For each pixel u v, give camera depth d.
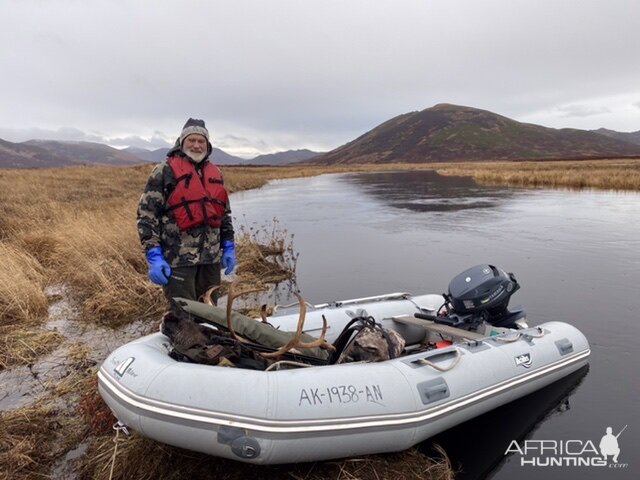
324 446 2.75
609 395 4.01
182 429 2.69
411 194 24.36
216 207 3.79
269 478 2.86
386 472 2.93
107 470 2.95
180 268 3.70
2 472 2.97
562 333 4.31
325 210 17.97
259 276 8.16
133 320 5.91
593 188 25.50
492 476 3.07
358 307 4.86
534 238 11.16
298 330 3.16
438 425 3.12
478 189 26.39
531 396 4.00
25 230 10.10
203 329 3.25
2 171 30.34
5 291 6.05
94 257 7.79
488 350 3.69
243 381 2.75
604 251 9.63
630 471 3.13
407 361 3.27
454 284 4.48
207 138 3.74
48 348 5.00
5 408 3.78
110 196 17.89
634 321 5.69
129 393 2.81
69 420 3.59
